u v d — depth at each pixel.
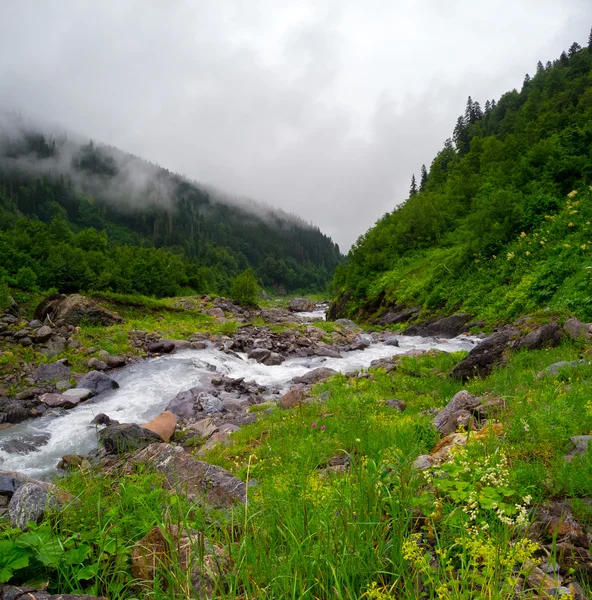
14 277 27.69
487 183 41.75
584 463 3.83
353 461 4.26
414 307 35.19
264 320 35.38
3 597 2.64
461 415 7.07
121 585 2.88
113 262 41.69
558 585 2.67
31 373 14.64
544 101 63.81
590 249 21.41
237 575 2.77
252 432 8.73
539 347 11.59
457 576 2.66
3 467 8.66
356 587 2.70
